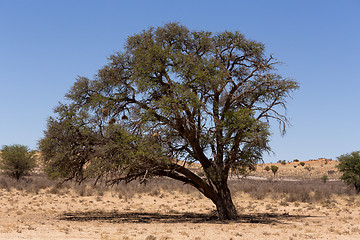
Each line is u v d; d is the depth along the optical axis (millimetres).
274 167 89750
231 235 14469
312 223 19172
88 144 18766
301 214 24078
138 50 18203
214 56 21047
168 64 18234
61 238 12586
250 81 20547
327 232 15922
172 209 26578
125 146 17328
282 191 37906
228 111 18828
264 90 19891
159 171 20047
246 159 19297
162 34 20172
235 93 20547
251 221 19531
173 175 20344
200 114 18828
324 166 118812
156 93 18500
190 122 18078
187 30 20297
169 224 18109
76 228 15758
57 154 18188
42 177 45594
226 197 20250
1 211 21859
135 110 18172
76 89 19484
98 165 17516
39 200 28609
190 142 19172
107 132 17844
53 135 18625
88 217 20969
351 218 21516
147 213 23953
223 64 20797
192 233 14891
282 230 16234
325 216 22797
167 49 18109
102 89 19500
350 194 36375
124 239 12875
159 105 17125
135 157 17422
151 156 17188
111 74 19156
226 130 18500
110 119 18953
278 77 19828
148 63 17812
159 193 35625
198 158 19891
